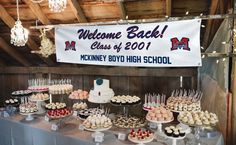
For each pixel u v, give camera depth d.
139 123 3.29
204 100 3.96
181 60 2.88
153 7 3.59
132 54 3.20
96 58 3.50
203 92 4.07
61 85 4.54
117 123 3.31
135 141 2.77
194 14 3.61
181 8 3.54
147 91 4.96
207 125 2.74
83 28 3.54
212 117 2.85
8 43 5.19
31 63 6.06
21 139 3.84
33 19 4.36
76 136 3.15
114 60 3.35
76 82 5.66
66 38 3.72
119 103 3.56
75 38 3.64
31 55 5.66
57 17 4.20
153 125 3.33
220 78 3.06
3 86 6.52
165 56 2.97
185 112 3.02
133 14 3.81
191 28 2.78
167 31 2.92
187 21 2.79
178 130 2.70
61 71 5.72
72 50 3.69
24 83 6.25
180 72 4.60
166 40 2.94
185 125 3.07
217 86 3.20
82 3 3.76
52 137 3.36
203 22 3.64
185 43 2.83
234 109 2.79
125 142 2.91
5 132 4.14
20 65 6.21
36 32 4.62
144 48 3.10
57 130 3.39
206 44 4.03
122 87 5.21
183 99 3.42
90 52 3.53
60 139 3.26
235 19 2.69
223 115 2.93
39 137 3.54
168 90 4.78
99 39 3.43
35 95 4.36
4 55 5.90
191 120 2.80
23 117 4.11
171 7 3.48
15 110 4.43
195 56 2.79
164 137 2.95
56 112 3.68
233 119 2.81
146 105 3.57
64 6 2.23
